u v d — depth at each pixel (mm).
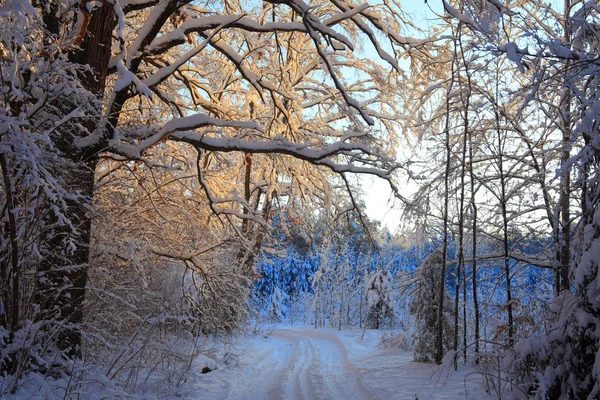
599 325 5961
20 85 6297
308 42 17234
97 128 8227
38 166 5934
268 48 15109
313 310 42219
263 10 16703
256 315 20156
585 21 6914
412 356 16062
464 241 15094
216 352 13836
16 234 6328
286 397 9375
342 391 10312
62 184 7105
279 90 13633
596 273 6027
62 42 7004
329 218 15719
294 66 14719
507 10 7086
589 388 5973
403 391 9727
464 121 12500
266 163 16938
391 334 20234
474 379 10523
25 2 5109
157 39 10688
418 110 14578
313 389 10383
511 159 13633
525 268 14828
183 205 13594
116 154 9914
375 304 34156
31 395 6227
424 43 12734
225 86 17891
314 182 15859
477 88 11680
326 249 37344
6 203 6492
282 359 16812
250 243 13258
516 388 7250
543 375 6566
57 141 8375
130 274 11195
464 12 8648
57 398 6449
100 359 8945
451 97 12539
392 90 14734
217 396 9078
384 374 12297
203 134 10586
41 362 6535
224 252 15508
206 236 14188
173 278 13453
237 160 17609
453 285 18406
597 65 6000
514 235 14328
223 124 10242
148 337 8875
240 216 12922
